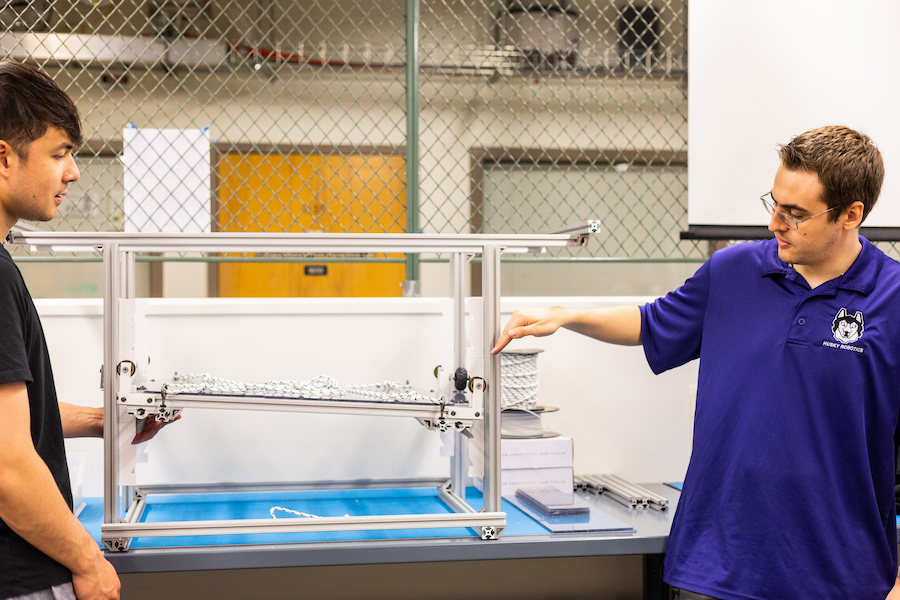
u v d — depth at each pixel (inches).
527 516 67.7
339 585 84.8
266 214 157.2
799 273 56.7
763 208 89.4
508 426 74.2
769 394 55.4
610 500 76.0
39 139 42.3
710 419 58.1
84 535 44.0
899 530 64.0
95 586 44.5
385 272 174.1
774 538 54.1
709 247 111.1
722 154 88.7
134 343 58.0
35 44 120.3
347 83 158.6
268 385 61.1
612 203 171.6
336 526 58.0
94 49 130.3
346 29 152.0
